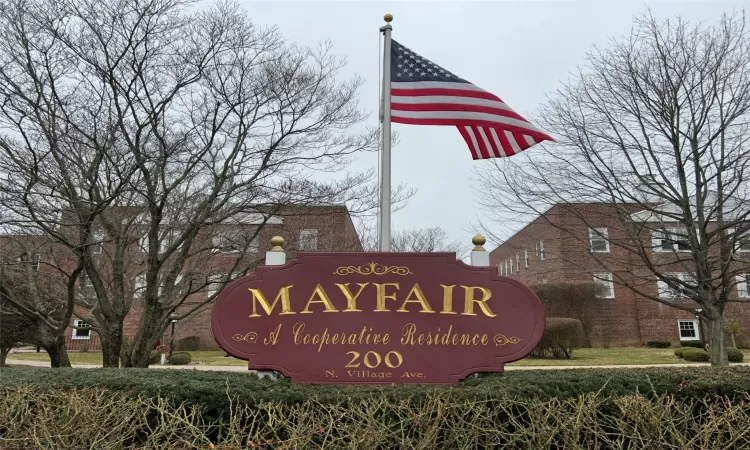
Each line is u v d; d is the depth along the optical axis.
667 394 4.01
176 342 22.72
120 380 4.06
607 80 9.93
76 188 8.21
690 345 22.12
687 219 8.23
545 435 3.45
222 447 3.21
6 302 8.49
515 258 27.75
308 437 3.28
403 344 4.49
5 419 3.52
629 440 3.62
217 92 8.00
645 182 8.36
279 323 4.53
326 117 8.78
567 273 19.52
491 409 3.64
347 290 4.61
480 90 6.26
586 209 9.06
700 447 3.52
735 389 4.01
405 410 3.54
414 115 6.18
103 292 7.82
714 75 8.15
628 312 23.19
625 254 12.91
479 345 4.50
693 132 8.31
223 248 8.97
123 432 3.48
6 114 6.98
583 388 3.93
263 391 3.82
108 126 7.01
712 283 9.05
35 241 8.84
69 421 3.36
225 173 8.25
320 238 10.66
